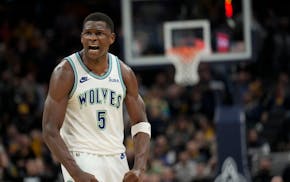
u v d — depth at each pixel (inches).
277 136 701.3
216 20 656.4
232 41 650.2
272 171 663.8
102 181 254.4
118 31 927.7
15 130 692.1
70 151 255.9
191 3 665.6
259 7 928.9
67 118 258.7
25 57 863.7
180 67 657.6
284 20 895.7
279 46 856.9
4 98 750.5
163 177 616.1
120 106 261.3
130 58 671.8
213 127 728.3
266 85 831.7
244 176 597.6
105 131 257.6
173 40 665.6
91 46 253.4
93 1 965.2
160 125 722.8
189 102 764.0
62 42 899.4
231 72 693.9
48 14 944.3
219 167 603.2
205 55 653.9
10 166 626.2
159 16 673.0
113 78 259.6
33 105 762.2
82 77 256.4
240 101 651.5
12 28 908.0
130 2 676.7
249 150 670.5
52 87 254.7
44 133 253.4
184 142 687.1
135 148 269.1
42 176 617.6
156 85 809.5
